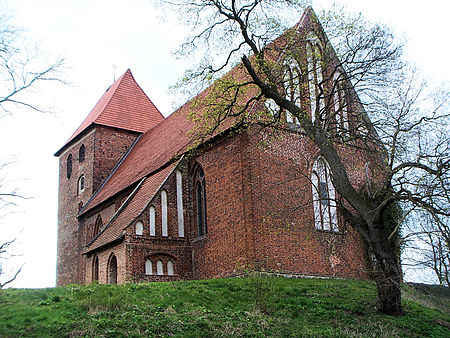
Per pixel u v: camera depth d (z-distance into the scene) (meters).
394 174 17.97
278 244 23.42
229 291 18.88
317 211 25.45
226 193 24.75
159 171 29.19
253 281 18.09
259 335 14.61
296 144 25.59
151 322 14.55
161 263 25.50
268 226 23.36
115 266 26.05
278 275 22.84
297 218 24.42
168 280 25.41
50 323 13.96
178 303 16.84
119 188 33.34
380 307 17.88
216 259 24.78
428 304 20.91
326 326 16.14
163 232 25.95
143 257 24.91
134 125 42.38
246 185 23.59
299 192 24.98
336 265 25.17
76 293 17.33
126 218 26.86
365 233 18.31
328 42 20.53
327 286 21.09
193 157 27.55
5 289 18.28
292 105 19.78
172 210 26.59
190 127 31.36
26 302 16.05
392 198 17.19
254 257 22.58
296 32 21.97
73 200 41.78
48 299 16.42
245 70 23.97
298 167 25.25
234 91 23.94
